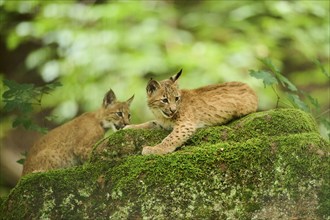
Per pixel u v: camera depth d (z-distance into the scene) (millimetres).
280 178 8719
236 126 9750
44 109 21297
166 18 22172
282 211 8688
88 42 20625
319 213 8672
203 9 23891
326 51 22109
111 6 21016
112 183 8922
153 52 20234
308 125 9594
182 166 8820
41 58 21672
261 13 23453
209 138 9688
